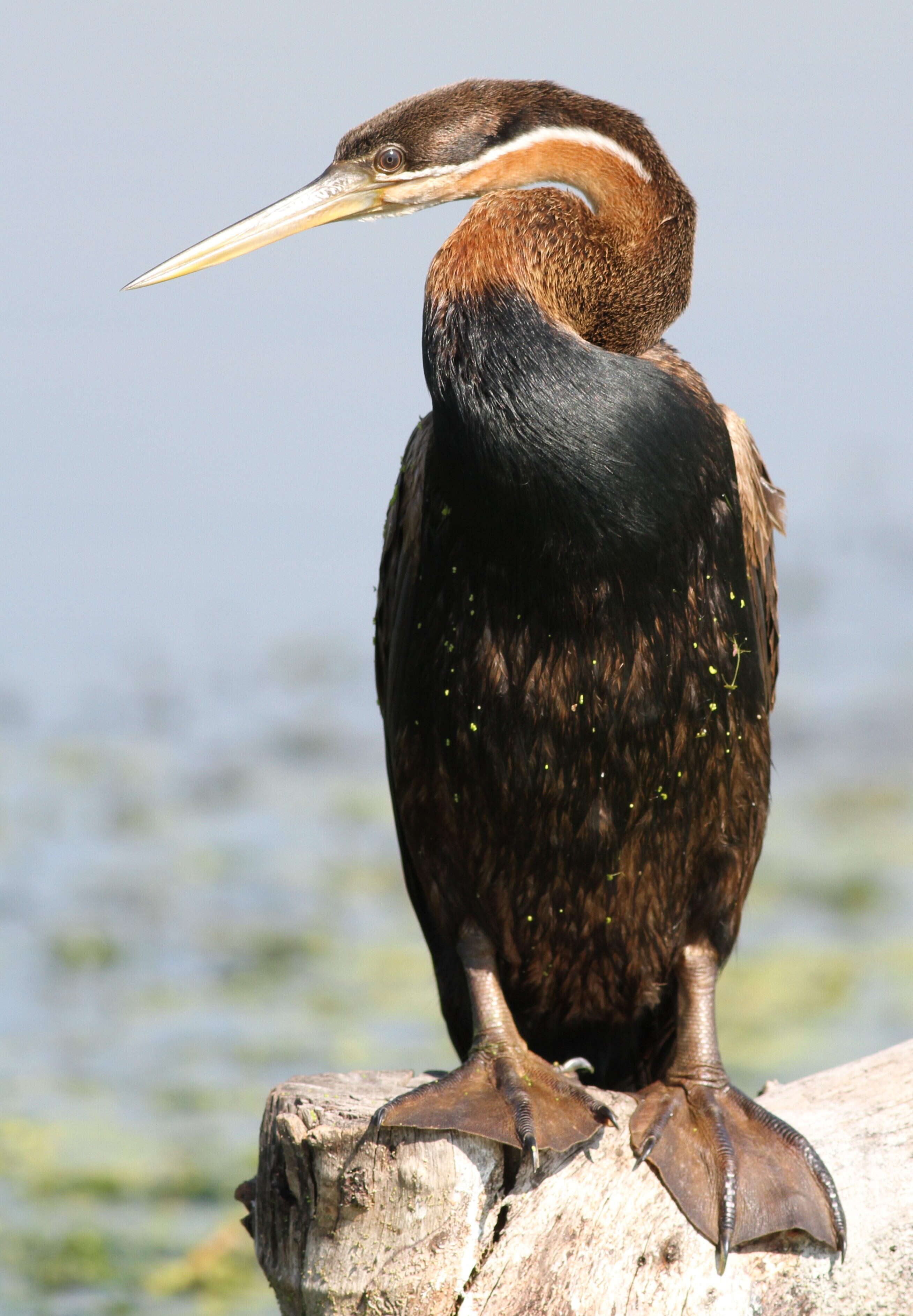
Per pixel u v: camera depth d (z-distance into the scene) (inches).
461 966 322.3
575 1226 273.0
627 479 282.8
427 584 302.2
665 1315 266.2
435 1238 271.0
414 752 310.3
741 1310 266.8
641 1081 341.4
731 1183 275.9
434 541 299.6
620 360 289.6
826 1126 293.7
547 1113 283.7
